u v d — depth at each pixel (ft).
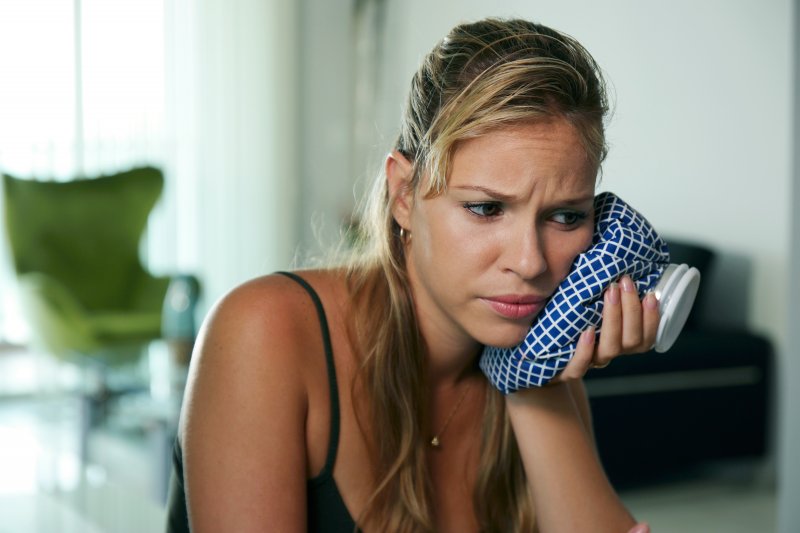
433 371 3.62
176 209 19.86
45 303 14.93
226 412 3.19
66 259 16.67
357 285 3.51
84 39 18.75
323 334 3.42
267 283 3.42
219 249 20.40
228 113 20.31
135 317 15.74
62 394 17.61
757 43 13.42
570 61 2.88
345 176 21.66
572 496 3.54
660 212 15.10
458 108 2.80
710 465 13.78
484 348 3.55
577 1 16.53
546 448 3.56
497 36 2.94
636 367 11.98
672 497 12.28
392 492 3.49
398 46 21.09
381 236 3.47
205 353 3.28
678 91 14.67
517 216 2.85
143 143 19.44
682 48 14.58
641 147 15.38
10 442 14.44
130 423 12.46
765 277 13.42
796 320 7.70
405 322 3.46
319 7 21.15
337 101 21.48
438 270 3.00
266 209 20.81
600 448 11.84
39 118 18.57
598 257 3.06
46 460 13.21
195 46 19.86
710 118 14.17
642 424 12.09
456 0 19.30
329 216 21.45
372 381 3.45
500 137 2.78
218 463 3.17
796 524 7.76
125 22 19.12
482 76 2.81
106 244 17.03
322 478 3.43
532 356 3.17
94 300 16.80
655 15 14.99
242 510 3.13
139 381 11.48
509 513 3.81
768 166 13.37
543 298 3.03
